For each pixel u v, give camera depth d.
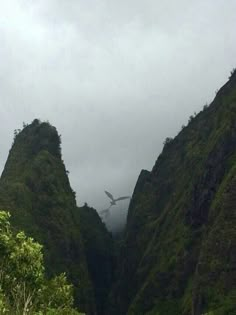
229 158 195.38
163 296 185.88
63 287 43.16
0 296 34.00
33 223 186.50
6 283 35.81
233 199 164.12
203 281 154.00
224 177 188.38
